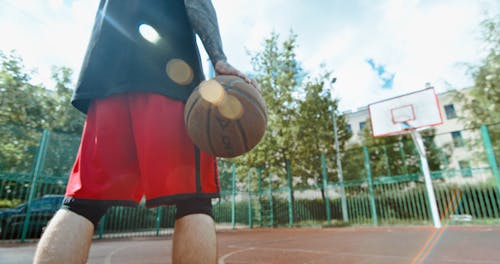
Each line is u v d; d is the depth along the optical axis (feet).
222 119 2.75
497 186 26.84
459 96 44.73
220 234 27.91
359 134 58.13
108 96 3.18
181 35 3.64
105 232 26.76
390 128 33.71
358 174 41.70
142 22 3.48
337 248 14.03
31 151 22.27
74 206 2.69
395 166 41.50
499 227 23.94
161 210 30.63
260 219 37.22
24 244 19.17
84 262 2.55
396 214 32.86
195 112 2.80
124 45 3.36
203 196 3.00
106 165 2.95
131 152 3.19
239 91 2.78
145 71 3.17
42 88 40.81
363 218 33.58
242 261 10.27
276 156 40.65
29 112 39.63
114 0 3.73
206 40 3.01
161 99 3.12
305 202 37.45
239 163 40.16
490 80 39.58
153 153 2.91
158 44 3.42
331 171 43.52
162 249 15.60
